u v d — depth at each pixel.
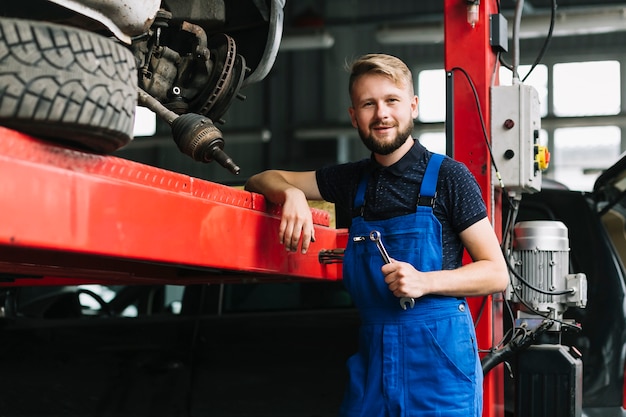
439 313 2.50
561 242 3.33
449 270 2.47
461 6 3.40
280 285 4.85
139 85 2.75
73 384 4.82
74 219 1.68
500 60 3.47
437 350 2.48
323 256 3.03
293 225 2.53
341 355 4.67
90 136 1.79
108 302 5.03
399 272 2.39
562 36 17.44
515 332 3.25
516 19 3.46
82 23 2.31
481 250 2.54
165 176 2.02
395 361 2.51
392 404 2.50
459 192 2.54
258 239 2.49
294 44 16.28
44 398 4.82
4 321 4.85
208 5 2.97
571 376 3.14
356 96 2.57
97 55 1.78
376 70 2.54
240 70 2.94
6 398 4.80
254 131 17.64
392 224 2.55
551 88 17.53
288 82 18.00
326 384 4.66
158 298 4.97
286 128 17.92
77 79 1.72
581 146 17.73
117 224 1.82
